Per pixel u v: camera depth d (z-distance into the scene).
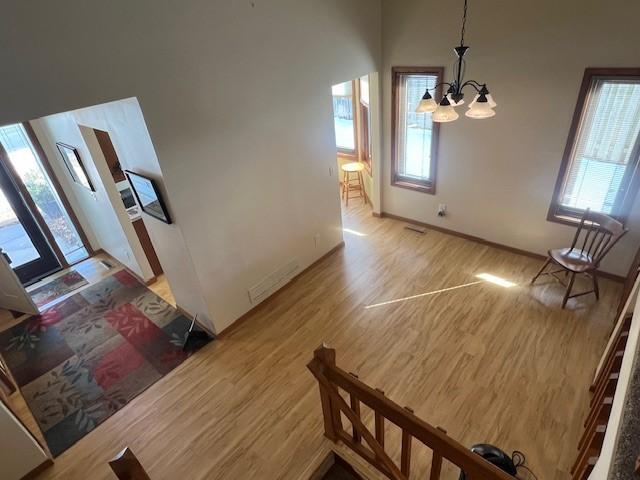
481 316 3.75
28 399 3.29
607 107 3.47
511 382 3.08
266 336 3.77
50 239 4.91
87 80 2.35
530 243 4.47
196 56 2.81
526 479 2.44
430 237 5.16
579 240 4.08
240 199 3.55
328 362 2.12
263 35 3.20
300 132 3.89
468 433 2.74
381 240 5.19
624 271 3.89
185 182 3.07
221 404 3.11
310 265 4.68
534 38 3.54
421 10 4.05
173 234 3.32
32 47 2.10
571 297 3.77
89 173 4.18
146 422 3.01
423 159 5.00
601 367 2.81
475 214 4.79
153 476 2.64
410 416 1.79
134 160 3.09
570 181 3.96
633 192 3.57
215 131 3.14
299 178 4.09
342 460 2.64
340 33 3.90
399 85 4.67
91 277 4.91
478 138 4.33
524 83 3.76
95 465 2.74
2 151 4.31
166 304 4.33
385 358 3.39
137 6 2.42
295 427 2.88
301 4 3.40
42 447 2.78
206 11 2.77
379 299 4.11
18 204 4.59
